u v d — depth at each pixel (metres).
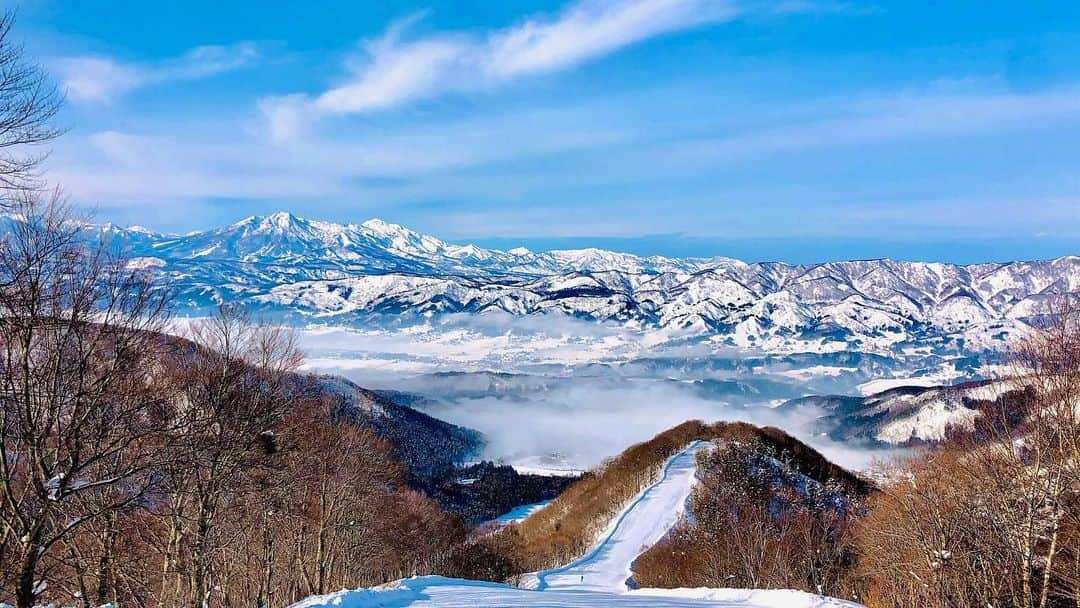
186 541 22.38
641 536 64.50
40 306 15.31
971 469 22.97
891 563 29.69
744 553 43.94
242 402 23.08
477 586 23.98
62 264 15.73
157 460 19.19
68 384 16.52
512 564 57.94
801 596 19.91
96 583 22.84
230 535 29.38
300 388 28.34
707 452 82.81
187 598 23.25
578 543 66.31
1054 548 20.17
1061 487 19.47
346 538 40.59
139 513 22.28
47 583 18.17
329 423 34.69
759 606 19.66
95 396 16.67
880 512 36.44
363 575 45.12
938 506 24.44
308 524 35.44
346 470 36.78
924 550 24.78
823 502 68.31
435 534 59.12
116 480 17.17
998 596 22.78
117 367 17.31
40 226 15.15
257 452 25.09
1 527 15.99
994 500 21.75
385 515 46.84
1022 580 20.86
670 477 82.12
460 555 55.28
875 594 35.28
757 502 63.38
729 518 57.72
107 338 17.34
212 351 22.27
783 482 73.38
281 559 38.28
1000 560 22.58
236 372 22.58
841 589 40.75
